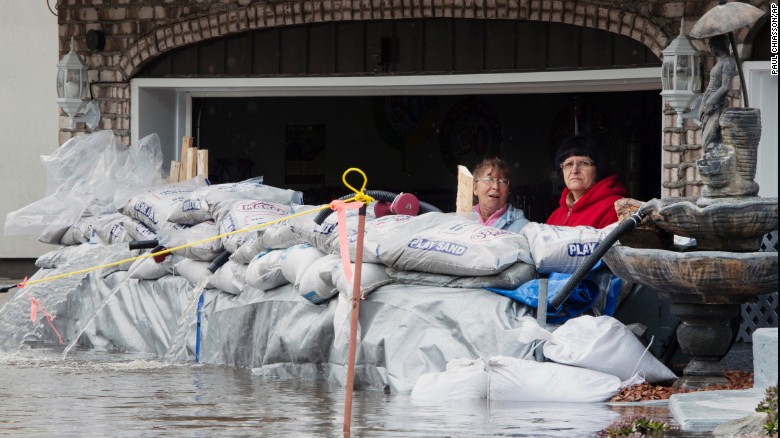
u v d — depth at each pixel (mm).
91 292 13031
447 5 15312
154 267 12094
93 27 17234
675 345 8672
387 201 9414
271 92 16938
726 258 7523
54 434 6598
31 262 19203
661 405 7449
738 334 9406
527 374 7789
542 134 21000
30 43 19062
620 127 20016
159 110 17359
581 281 8359
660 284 7789
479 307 8344
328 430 6676
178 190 12766
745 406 6684
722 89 7895
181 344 11336
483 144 21516
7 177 19203
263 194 11945
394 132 22062
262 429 6746
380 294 8844
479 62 15438
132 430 6734
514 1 14969
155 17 16891
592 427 6598
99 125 17312
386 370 8555
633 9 14312
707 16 7930
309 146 22031
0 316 13484
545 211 20938
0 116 19156
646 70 14422
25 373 10133
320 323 9375
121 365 10828
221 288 11047
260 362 10172
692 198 8047
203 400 8172
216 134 21438
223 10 16469
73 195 14516
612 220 9602
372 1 15703
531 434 6371
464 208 10008
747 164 7824
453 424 6793
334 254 9438
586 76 14805
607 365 7934
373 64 15977
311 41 16281
